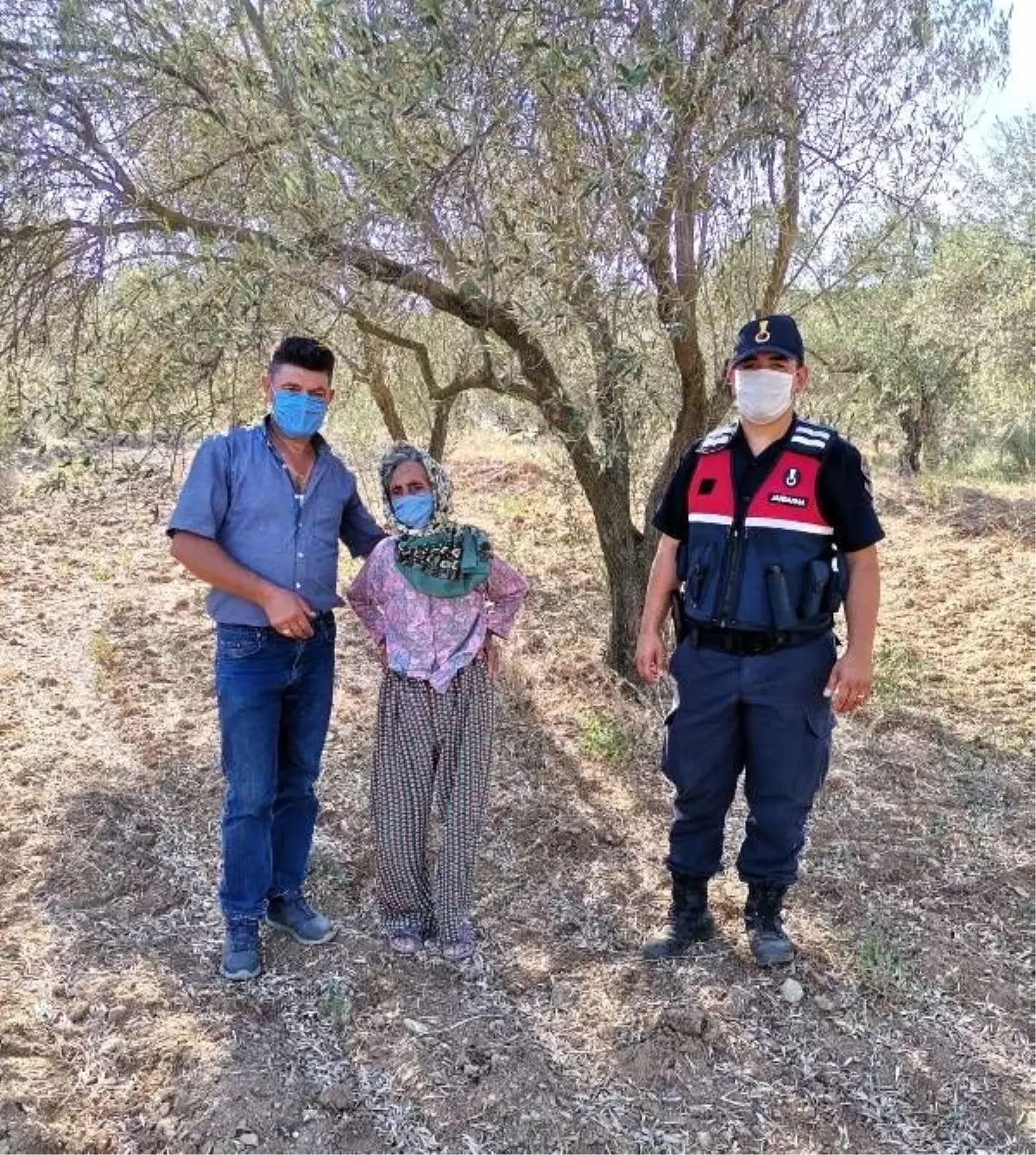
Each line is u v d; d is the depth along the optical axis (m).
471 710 3.20
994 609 7.02
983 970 3.25
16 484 9.51
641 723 5.01
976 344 11.09
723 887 3.70
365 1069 2.85
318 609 3.15
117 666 5.85
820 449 2.96
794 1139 2.63
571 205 3.59
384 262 3.96
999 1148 2.61
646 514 5.23
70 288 4.24
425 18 2.92
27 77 3.60
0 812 4.20
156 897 3.65
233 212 4.05
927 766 4.73
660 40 3.28
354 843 4.02
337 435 8.45
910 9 4.11
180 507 2.98
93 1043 2.95
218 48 3.76
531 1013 3.07
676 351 4.55
